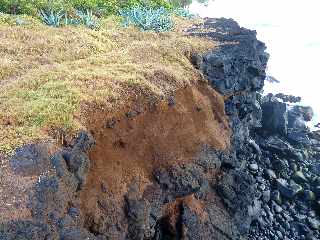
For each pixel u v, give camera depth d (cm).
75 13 2036
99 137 1263
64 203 1064
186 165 1431
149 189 1328
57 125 1176
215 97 1647
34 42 1669
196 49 1752
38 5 2000
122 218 1234
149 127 1380
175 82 1505
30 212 991
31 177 1051
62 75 1417
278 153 2075
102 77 1402
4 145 1109
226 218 1543
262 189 1867
